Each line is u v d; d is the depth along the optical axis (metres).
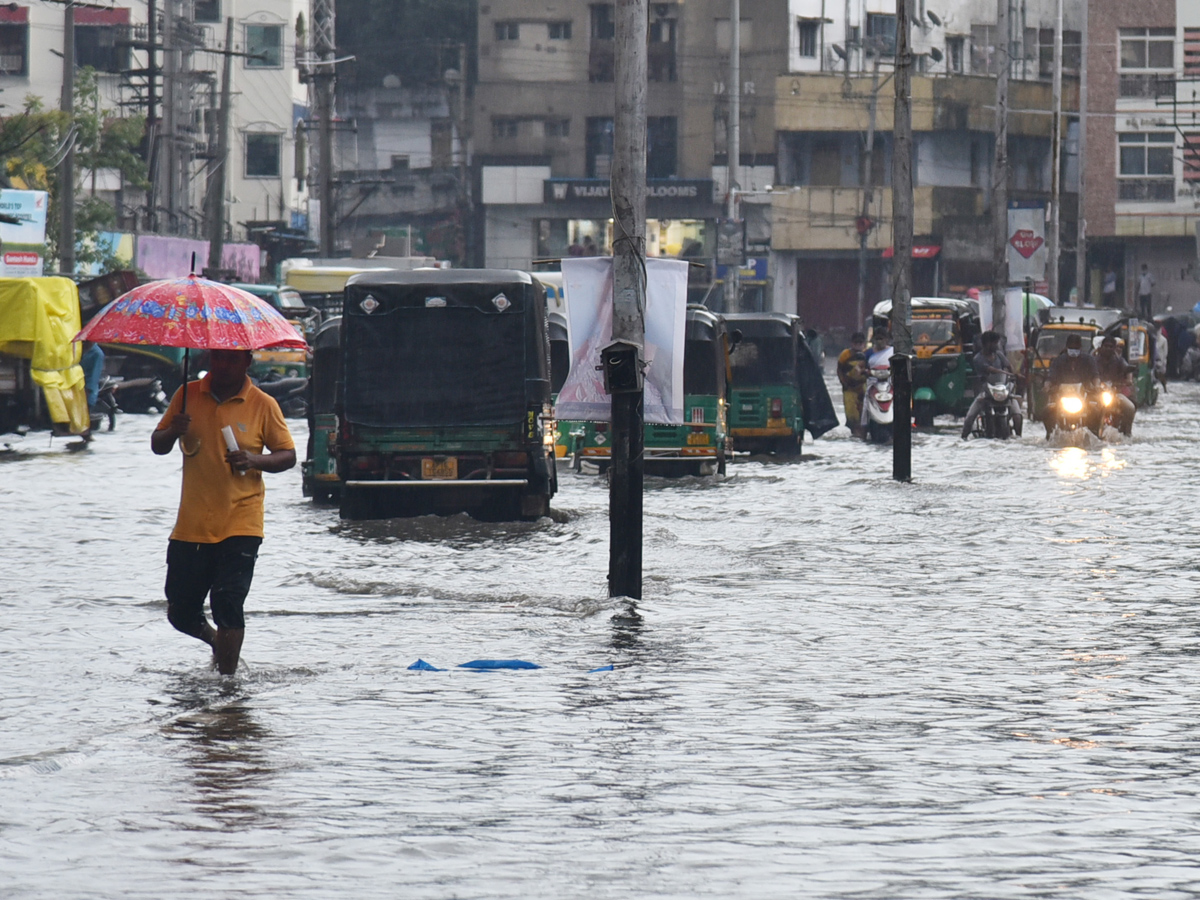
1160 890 14.22
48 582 35.88
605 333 36.50
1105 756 19.78
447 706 22.80
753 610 32.16
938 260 187.75
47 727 21.27
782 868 14.86
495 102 198.38
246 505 24.98
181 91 150.62
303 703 22.95
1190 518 48.59
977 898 13.97
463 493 49.75
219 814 16.80
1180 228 191.62
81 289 98.44
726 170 190.25
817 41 190.50
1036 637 29.02
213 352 24.91
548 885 14.31
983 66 198.00
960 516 49.44
